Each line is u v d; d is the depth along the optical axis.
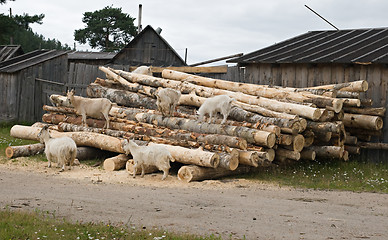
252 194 10.73
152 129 14.02
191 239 6.55
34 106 22.69
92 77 21.59
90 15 61.72
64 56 24.45
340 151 14.50
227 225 7.57
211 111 13.71
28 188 10.16
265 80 19.20
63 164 12.86
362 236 7.16
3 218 7.25
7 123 21.59
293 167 14.59
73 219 7.55
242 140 12.66
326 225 7.80
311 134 14.36
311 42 20.73
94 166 13.77
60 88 23.09
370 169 14.81
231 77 20.16
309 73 17.98
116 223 7.41
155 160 12.12
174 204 9.09
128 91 16.89
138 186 11.30
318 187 12.17
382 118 16.09
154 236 6.67
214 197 10.08
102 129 14.66
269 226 7.61
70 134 14.67
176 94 14.32
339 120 15.07
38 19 37.72
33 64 22.72
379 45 18.03
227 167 11.99
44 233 6.63
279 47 21.06
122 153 13.79
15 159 14.02
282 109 14.48
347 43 19.33
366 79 16.53
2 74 22.25
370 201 10.33
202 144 12.75
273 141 12.98
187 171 12.02
